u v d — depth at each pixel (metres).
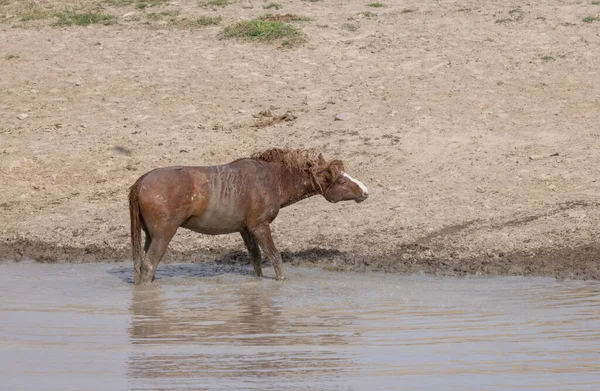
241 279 46.69
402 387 27.84
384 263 49.06
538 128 63.12
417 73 72.06
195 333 35.41
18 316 38.66
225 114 68.69
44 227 57.22
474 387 27.66
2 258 52.91
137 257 45.94
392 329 35.22
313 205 57.31
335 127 65.56
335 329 35.50
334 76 72.88
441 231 52.44
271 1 88.62
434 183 58.09
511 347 32.03
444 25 80.06
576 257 47.97
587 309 38.06
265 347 32.94
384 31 79.69
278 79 73.06
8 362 31.19
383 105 67.94
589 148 60.09
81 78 75.12
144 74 75.12
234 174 46.34
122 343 33.81
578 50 73.31
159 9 88.06
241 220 46.38
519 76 70.12
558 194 55.19
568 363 29.88
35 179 62.59
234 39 80.06
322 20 83.00
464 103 67.19
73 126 68.44
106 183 61.91
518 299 40.41
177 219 45.72
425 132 63.94
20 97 72.69
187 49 78.81
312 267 49.22
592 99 66.06
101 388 28.23
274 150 47.84
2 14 89.56
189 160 63.06
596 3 82.31
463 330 34.69
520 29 77.88
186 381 28.89
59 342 34.03
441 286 43.91
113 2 91.00
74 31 83.81
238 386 28.27
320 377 29.06
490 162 59.69
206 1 89.50
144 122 68.38
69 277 47.88
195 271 48.94
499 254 49.22
